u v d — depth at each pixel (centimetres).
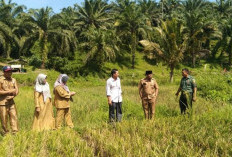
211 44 5959
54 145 491
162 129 580
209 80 1377
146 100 808
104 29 4712
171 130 573
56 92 701
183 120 648
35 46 4291
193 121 617
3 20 3731
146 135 551
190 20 4356
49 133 586
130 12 4534
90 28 4422
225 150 447
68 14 5506
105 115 894
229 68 4862
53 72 3562
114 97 761
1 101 639
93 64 4191
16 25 4047
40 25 3759
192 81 818
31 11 3744
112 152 462
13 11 3959
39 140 519
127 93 1619
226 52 5506
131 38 4653
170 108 950
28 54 4409
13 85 667
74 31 4803
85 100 1196
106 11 5291
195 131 557
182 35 2386
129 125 619
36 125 666
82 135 603
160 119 671
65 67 3688
